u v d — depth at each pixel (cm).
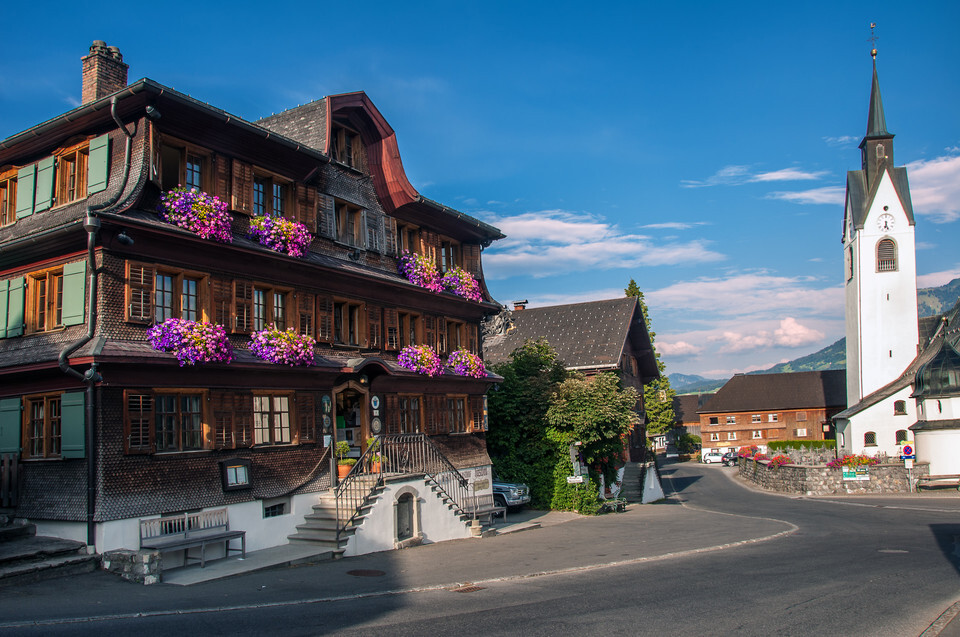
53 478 1523
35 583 1321
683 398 11500
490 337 4794
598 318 4638
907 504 3709
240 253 1752
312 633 992
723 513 3319
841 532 2425
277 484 1814
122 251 1540
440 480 2383
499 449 3256
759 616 1123
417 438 2177
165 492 1555
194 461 1622
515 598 1257
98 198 1628
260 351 1773
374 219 2322
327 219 2119
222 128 1755
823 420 9150
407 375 2261
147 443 1536
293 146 1914
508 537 2255
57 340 1547
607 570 1588
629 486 4141
